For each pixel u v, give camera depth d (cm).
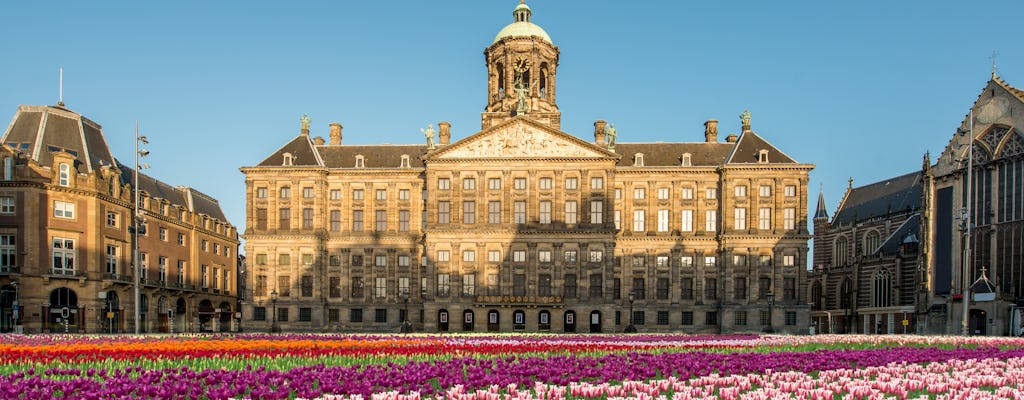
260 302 8750
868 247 11725
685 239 8725
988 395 1661
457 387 1638
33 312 6825
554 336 5238
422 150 9319
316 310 8688
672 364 2303
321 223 8812
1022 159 7619
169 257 8744
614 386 1709
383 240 8875
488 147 8400
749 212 8562
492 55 9300
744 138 8944
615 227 8756
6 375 2039
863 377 2181
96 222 7294
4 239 6906
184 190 10031
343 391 1650
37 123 7431
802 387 1805
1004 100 8012
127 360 2662
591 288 8225
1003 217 7825
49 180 7031
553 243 8231
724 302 8488
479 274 8200
